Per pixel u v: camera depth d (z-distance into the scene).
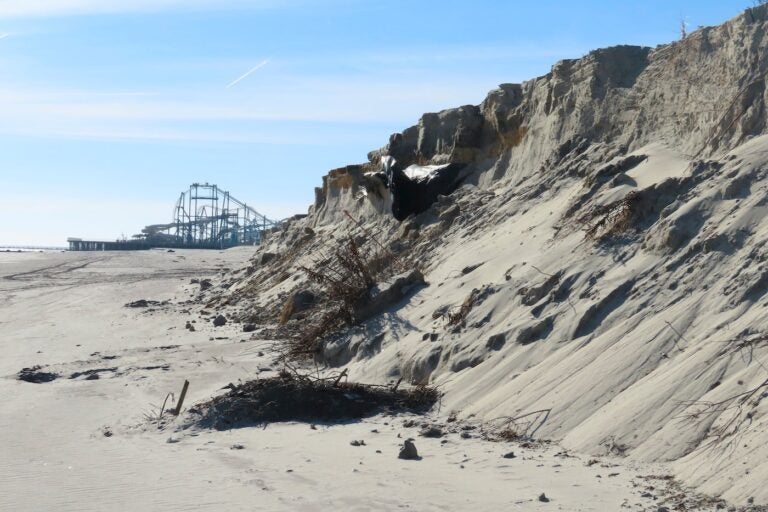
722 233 15.88
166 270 83.50
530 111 30.72
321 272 30.70
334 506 11.15
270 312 33.69
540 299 18.17
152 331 33.41
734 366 12.47
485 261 22.69
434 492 11.50
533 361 16.44
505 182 30.34
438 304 21.41
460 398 16.58
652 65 26.12
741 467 10.38
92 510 11.34
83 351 28.70
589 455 12.57
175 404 19.02
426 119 36.59
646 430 12.41
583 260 18.28
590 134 26.53
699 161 18.67
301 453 14.27
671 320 14.62
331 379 19.45
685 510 9.82
